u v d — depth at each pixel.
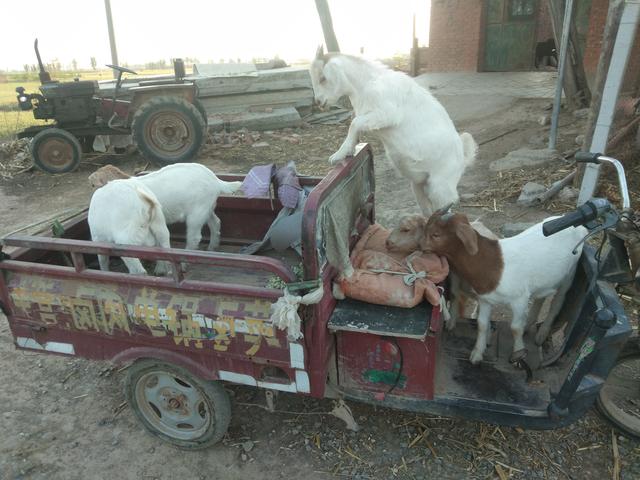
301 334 2.47
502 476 2.87
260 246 3.80
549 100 10.98
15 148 10.29
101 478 3.01
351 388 2.89
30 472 3.06
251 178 3.66
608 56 5.71
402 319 2.65
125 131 9.21
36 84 21.08
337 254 2.72
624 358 2.92
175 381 2.99
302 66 13.61
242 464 3.05
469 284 2.99
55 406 3.58
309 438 3.19
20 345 3.12
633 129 6.61
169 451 3.18
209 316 2.61
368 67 3.28
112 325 2.83
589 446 3.05
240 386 3.63
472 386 2.88
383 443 3.13
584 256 2.96
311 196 2.48
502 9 13.88
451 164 3.58
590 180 5.77
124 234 3.22
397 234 2.95
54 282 2.88
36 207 7.76
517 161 7.71
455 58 14.74
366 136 10.36
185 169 3.79
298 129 11.39
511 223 5.89
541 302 3.36
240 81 11.50
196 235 3.95
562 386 2.55
